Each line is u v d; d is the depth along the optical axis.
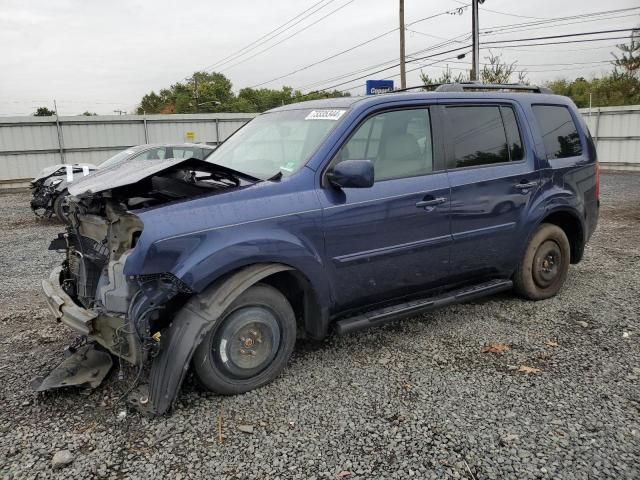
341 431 2.88
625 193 14.27
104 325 3.18
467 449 2.71
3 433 2.88
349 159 3.63
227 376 3.21
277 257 3.22
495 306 4.91
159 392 2.96
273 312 3.34
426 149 4.03
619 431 2.85
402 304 4.00
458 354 3.87
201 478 2.51
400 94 4.02
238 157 4.10
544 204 4.75
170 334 3.02
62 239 4.04
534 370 3.58
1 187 21.12
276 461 2.63
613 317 4.59
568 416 3.00
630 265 6.38
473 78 25.55
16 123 20.95
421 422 2.96
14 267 6.98
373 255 3.68
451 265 4.18
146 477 2.52
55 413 3.07
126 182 3.02
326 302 3.53
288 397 3.25
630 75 34.66
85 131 22.23
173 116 23.69
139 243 2.86
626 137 22.88
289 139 3.89
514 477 2.49
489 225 4.36
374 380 3.47
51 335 4.36
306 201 3.38
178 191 3.29
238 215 3.14
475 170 4.27
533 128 4.76
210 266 2.99
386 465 2.59
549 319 4.56
